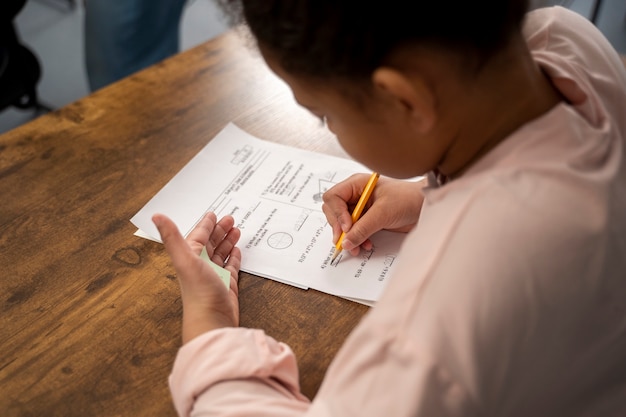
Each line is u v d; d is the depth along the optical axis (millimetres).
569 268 430
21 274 718
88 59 1752
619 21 2029
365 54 418
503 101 463
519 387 437
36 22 2775
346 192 780
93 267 724
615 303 468
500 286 409
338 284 695
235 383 522
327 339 639
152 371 610
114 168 871
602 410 521
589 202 441
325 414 419
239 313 667
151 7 1669
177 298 685
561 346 451
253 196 817
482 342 402
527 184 439
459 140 482
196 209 798
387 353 412
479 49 429
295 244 747
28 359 625
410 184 769
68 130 945
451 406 397
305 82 464
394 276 453
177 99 1003
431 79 428
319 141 913
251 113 969
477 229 426
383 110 454
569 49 591
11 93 1479
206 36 2631
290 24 423
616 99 582
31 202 819
